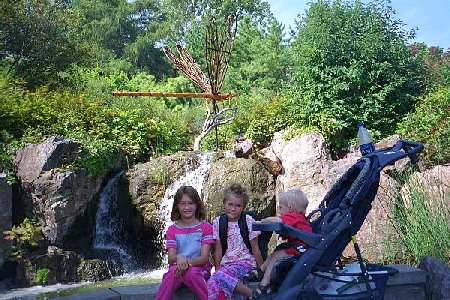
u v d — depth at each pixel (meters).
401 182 8.03
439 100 11.47
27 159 10.84
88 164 11.08
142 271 11.05
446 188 7.25
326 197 4.88
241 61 30.05
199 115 18.61
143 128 14.22
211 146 15.07
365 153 4.86
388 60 12.69
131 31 48.59
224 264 4.57
